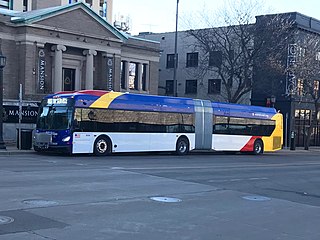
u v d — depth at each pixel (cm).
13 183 1225
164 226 831
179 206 1045
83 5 3469
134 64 4175
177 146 2797
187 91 5475
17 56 3250
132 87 4159
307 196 1352
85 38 3534
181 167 1962
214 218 936
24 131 2552
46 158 2130
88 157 2298
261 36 3847
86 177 1438
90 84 3603
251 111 3306
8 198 1001
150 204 1043
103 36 3650
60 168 1666
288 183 1645
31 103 2931
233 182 1566
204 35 4097
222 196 1243
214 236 778
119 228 791
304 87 4406
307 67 4141
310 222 957
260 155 3353
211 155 3034
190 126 2875
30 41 3209
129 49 4084
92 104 2355
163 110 2706
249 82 3944
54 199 1020
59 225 782
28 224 777
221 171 1902
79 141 2300
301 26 4497
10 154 2336
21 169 1571
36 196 1043
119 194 1150
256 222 923
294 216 1016
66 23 3394
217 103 3069
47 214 864
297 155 3628
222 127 3078
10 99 3081
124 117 2500
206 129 2973
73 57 3575
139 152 2712
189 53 5450
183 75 5497
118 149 2472
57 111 2330
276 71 3978
